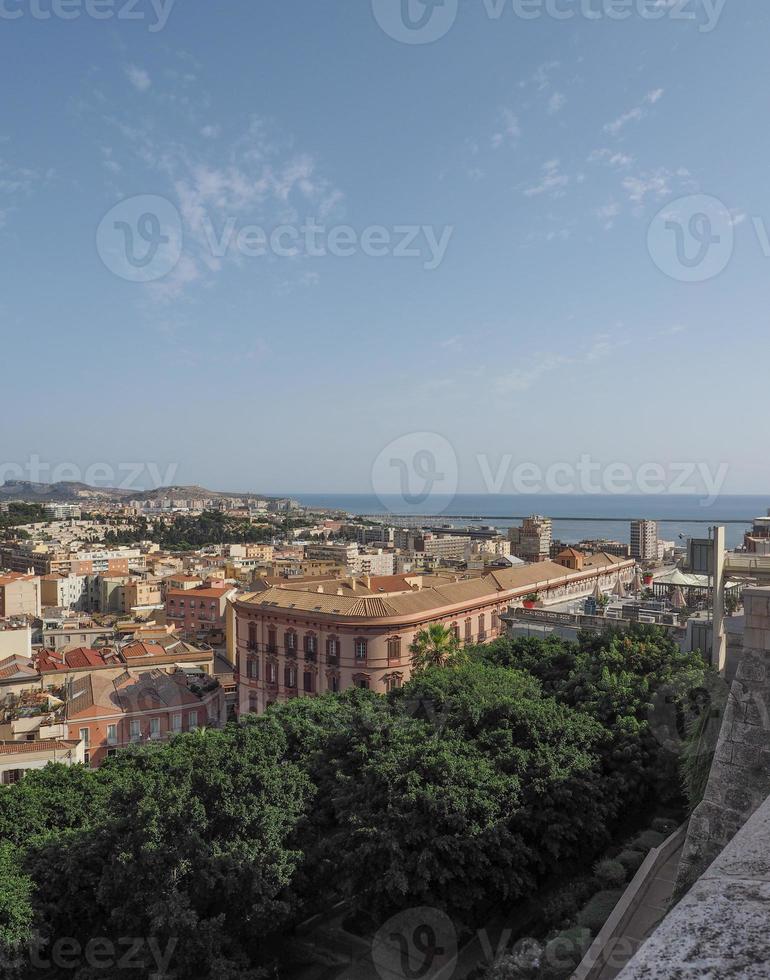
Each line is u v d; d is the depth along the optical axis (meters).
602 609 49.97
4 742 52.12
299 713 37.44
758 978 2.05
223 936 24.31
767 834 3.38
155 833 25.12
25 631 81.94
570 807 25.56
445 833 24.34
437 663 55.03
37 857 29.00
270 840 25.95
